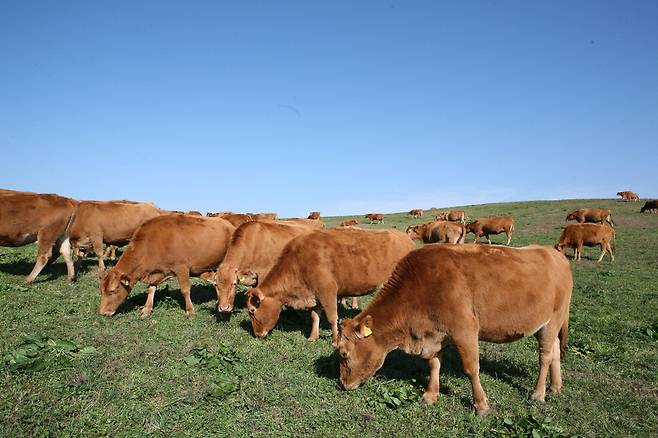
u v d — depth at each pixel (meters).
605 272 20.67
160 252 10.98
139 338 8.98
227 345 8.62
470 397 7.23
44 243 12.91
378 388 7.23
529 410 6.89
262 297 9.62
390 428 6.20
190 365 7.68
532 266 6.96
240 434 5.86
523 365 8.83
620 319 12.48
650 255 26.83
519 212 57.97
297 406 6.63
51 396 6.25
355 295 10.48
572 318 12.49
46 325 9.27
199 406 6.38
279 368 7.96
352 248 10.02
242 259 11.22
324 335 10.24
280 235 11.91
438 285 6.70
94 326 9.65
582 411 6.95
